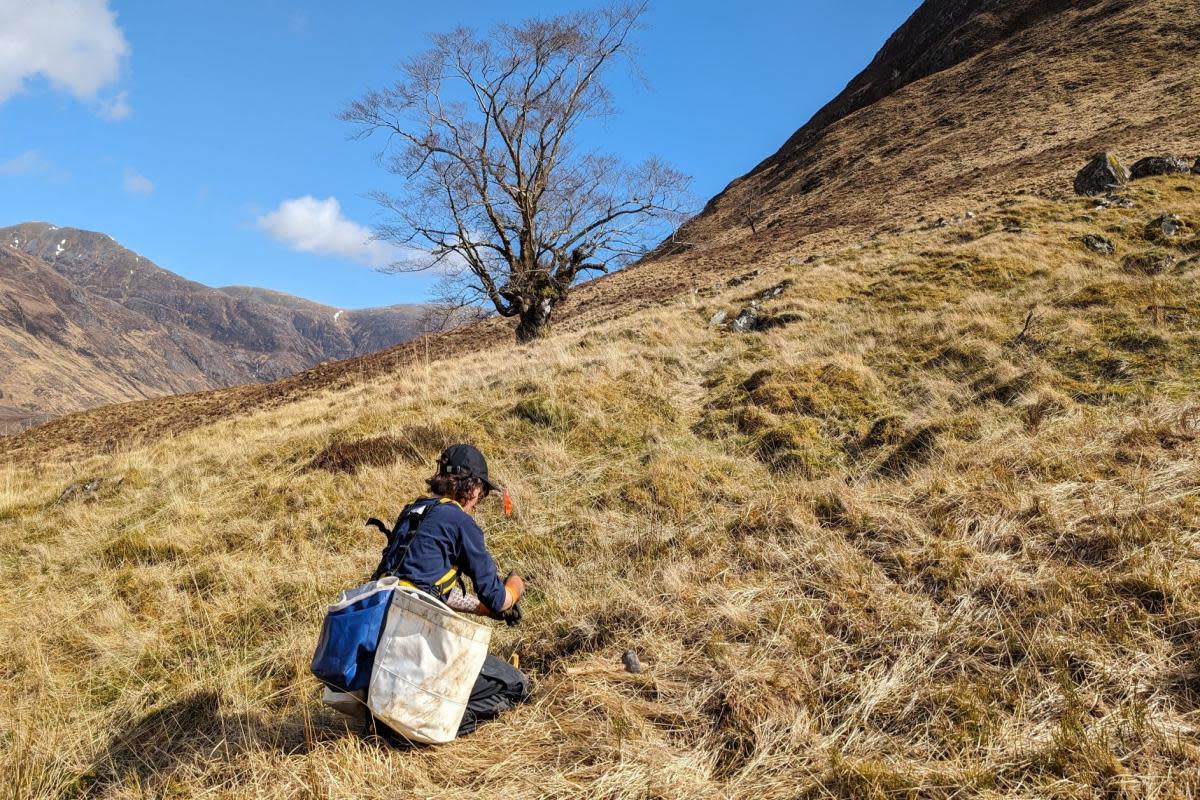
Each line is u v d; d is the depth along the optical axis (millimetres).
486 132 19531
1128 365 6883
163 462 11062
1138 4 72500
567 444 7672
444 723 2916
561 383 9508
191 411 32219
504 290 19891
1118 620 3172
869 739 2781
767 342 10633
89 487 9578
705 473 6293
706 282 31031
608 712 3133
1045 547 3869
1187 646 2938
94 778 3482
